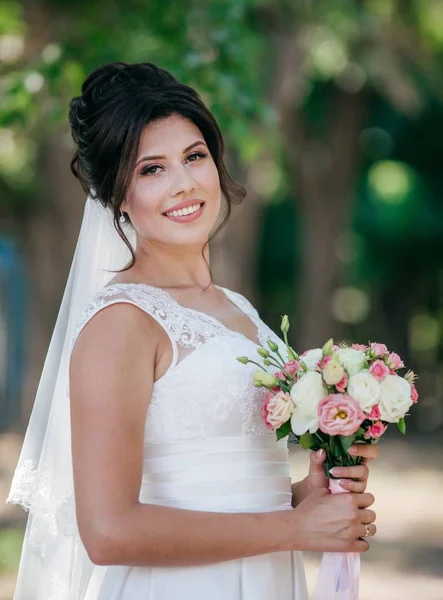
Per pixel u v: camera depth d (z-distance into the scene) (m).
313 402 2.85
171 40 7.34
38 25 9.12
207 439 2.91
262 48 9.84
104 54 7.38
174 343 2.89
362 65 14.51
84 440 2.72
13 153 14.49
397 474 14.22
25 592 3.16
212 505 2.90
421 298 23.39
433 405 22.45
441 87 16.38
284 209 21.73
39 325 15.02
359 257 22.19
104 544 2.65
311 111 17.98
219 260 13.65
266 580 2.91
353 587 3.02
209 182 3.08
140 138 3.00
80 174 3.25
